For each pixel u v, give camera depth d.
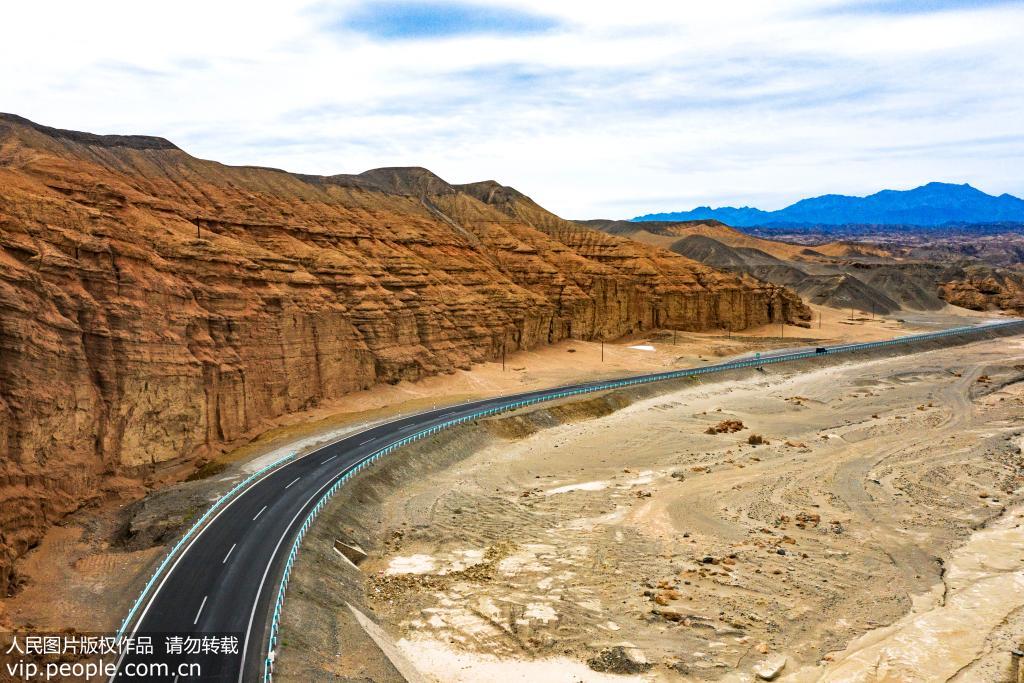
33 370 43.56
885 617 39.94
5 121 81.00
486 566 44.66
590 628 37.66
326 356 80.12
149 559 40.56
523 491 59.53
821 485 61.19
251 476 54.66
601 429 81.69
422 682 32.12
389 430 70.19
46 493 43.16
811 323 186.38
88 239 52.88
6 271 43.84
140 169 89.44
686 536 49.81
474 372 102.00
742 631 37.59
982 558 47.66
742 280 175.38
